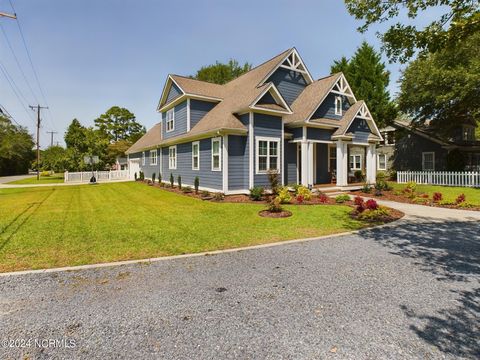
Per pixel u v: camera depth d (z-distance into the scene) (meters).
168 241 5.99
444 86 18.44
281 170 13.68
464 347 2.48
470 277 4.13
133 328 2.80
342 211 9.62
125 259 4.89
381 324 2.86
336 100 16.39
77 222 7.98
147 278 4.07
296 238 6.31
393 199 13.14
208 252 5.27
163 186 19.56
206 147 14.36
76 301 3.38
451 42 4.95
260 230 7.00
